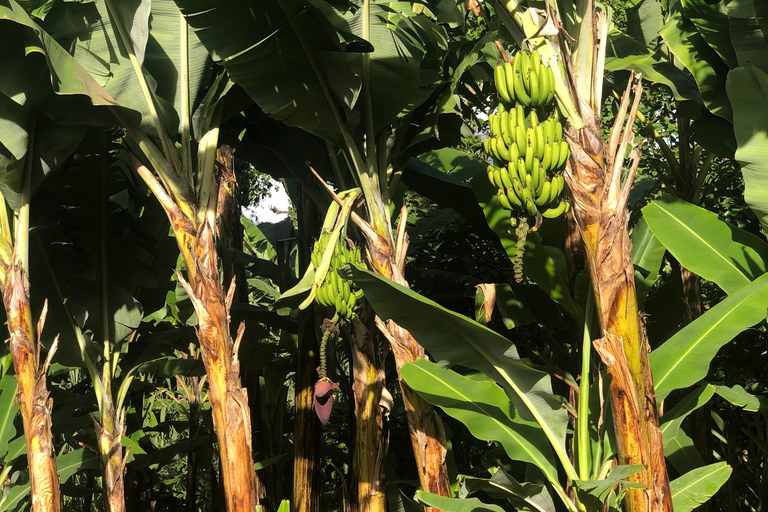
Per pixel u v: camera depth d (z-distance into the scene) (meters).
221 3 3.79
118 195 7.29
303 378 6.45
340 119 4.39
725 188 6.71
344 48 3.99
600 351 3.04
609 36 5.41
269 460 7.20
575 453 3.67
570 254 4.43
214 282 4.32
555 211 3.17
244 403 4.23
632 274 3.07
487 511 3.51
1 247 4.43
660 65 5.14
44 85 4.29
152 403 11.52
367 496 4.64
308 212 7.21
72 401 6.80
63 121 4.44
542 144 2.95
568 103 3.10
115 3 4.18
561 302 4.24
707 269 3.92
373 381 4.78
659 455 3.03
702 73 4.57
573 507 3.46
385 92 4.49
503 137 3.07
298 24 3.85
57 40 4.33
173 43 4.62
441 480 4.08
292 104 4.32
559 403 3.49
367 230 4.16
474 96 6.09
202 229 4.39
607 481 2.94
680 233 4.01
